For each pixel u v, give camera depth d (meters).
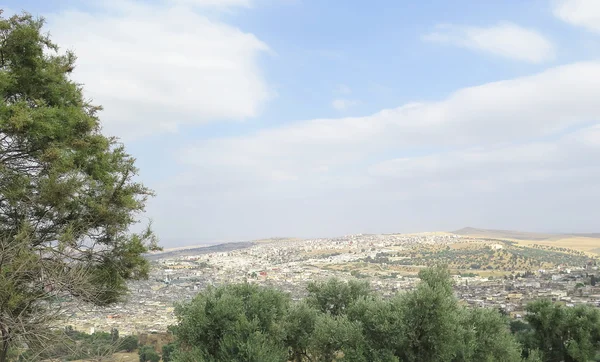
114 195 12.76
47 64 13.25
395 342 13.06
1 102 10.85
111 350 10.58
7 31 12.47
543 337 19.42
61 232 11.52
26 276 10.01
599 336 18.81
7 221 11.79
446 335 12.93
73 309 10.16
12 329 9.35
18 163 12.31
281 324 14.93
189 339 14.20
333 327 14.06
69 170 11.44
